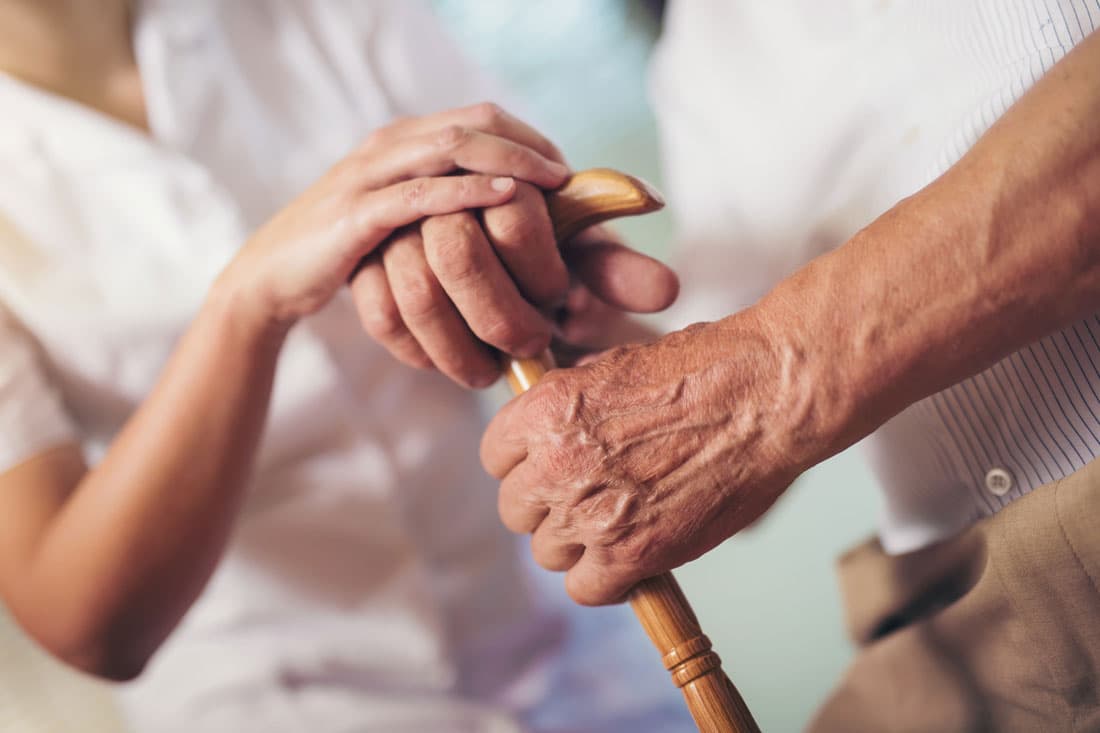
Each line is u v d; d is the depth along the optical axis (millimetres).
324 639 918
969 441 698
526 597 979
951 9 699
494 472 674
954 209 589
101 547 758
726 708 650
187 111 914
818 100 792
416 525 951
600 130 2580
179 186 900
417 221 701
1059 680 682
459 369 715
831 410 609
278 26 975
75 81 908
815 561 1500
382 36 990
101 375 888
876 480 775
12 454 809
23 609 788
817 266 616
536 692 954
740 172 874
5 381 822
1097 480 643
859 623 806
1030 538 666
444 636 937
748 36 851
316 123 964
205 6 936
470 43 3309
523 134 726
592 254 745
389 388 945
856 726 785
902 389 606
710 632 1457
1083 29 635
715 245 901
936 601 765
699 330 636
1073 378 656
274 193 942
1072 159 573
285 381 902
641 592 658
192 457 754
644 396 632
